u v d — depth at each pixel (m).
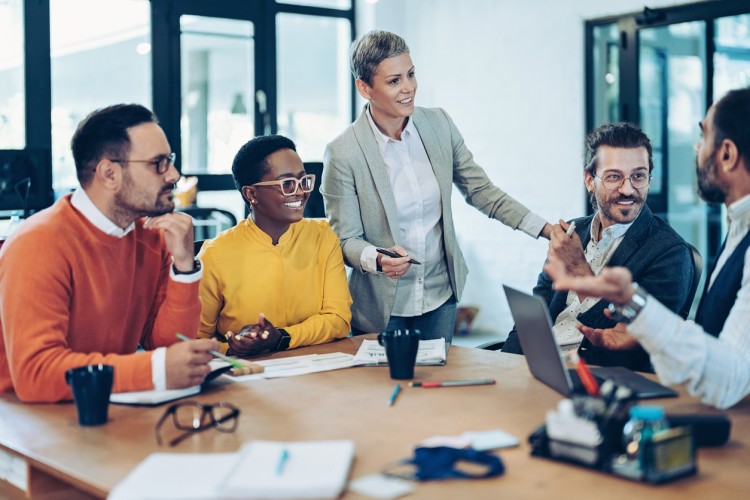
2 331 1.87
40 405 1.76
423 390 1.84
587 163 2.44
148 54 5.44
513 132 5.95
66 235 1.88
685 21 5.00
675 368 1.56
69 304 1.90
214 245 2.46
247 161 2.43
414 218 2.77
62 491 1.52
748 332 1.61
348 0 6.33
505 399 1.75
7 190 4.23
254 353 2.25
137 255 2.09
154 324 2.10
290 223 2.51
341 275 2.55
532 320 1.69
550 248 2.37
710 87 4.98
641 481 1.28
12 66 4.95
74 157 1.93
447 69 6.33
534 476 1.31
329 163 2.74
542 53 5.72
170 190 1.96
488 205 2.92
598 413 1.33
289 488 1.21
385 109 2.66
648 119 5.30
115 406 1.74
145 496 1.22
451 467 1.33
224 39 5.70
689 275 2.36
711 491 1.25
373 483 1.29
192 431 1.56
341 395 1.80
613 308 1.62
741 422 1.58
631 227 2.39
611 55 5.46
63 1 5.07
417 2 6.46
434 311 2.85
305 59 6.16
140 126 1.90
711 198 1.75
